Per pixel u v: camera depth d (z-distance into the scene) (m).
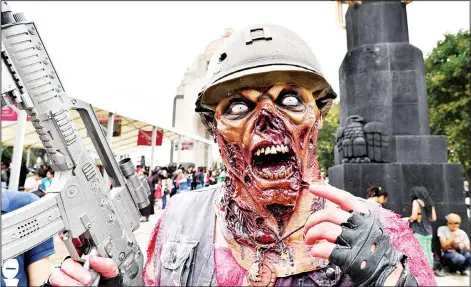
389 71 7.56
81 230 1.35
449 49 15.63
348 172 7.08
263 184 1.30
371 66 7.68
